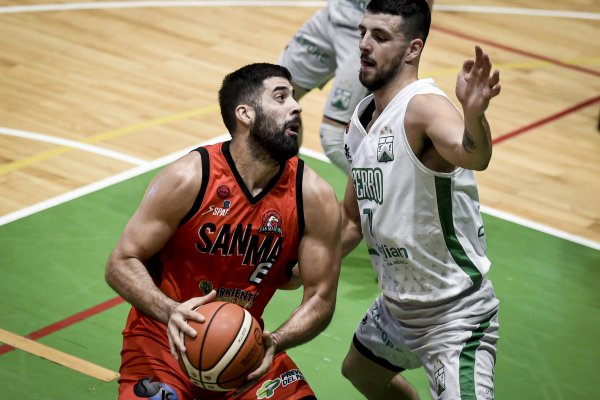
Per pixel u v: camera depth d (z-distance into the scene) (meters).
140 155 10.27
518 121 12.16
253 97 4.64
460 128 4.62
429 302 5.18
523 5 17.03
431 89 4.96
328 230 4.89
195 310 4.51
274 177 4.79
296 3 16.02
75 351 6.79
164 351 4.95
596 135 11.98
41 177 9.50
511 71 13.86
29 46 12.98
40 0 14.93
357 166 5.21
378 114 5.25
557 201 10.12
